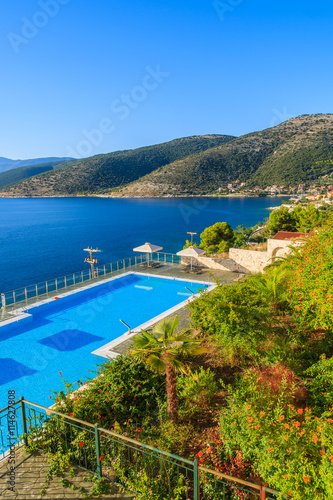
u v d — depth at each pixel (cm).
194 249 2530
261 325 958
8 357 1312
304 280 902
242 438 520
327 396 643
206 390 786
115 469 549
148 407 796
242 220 13175
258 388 669
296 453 448
